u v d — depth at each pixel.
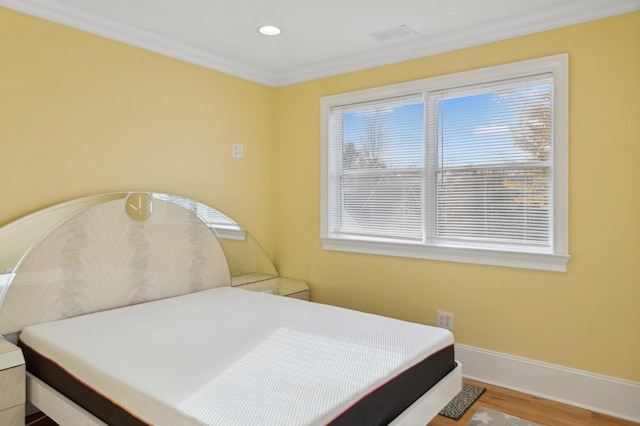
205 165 3.50
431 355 2.08
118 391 1.67
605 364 2.57
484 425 2.40
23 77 2.49
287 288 3.61
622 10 2.46
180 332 2.28
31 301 2.44
